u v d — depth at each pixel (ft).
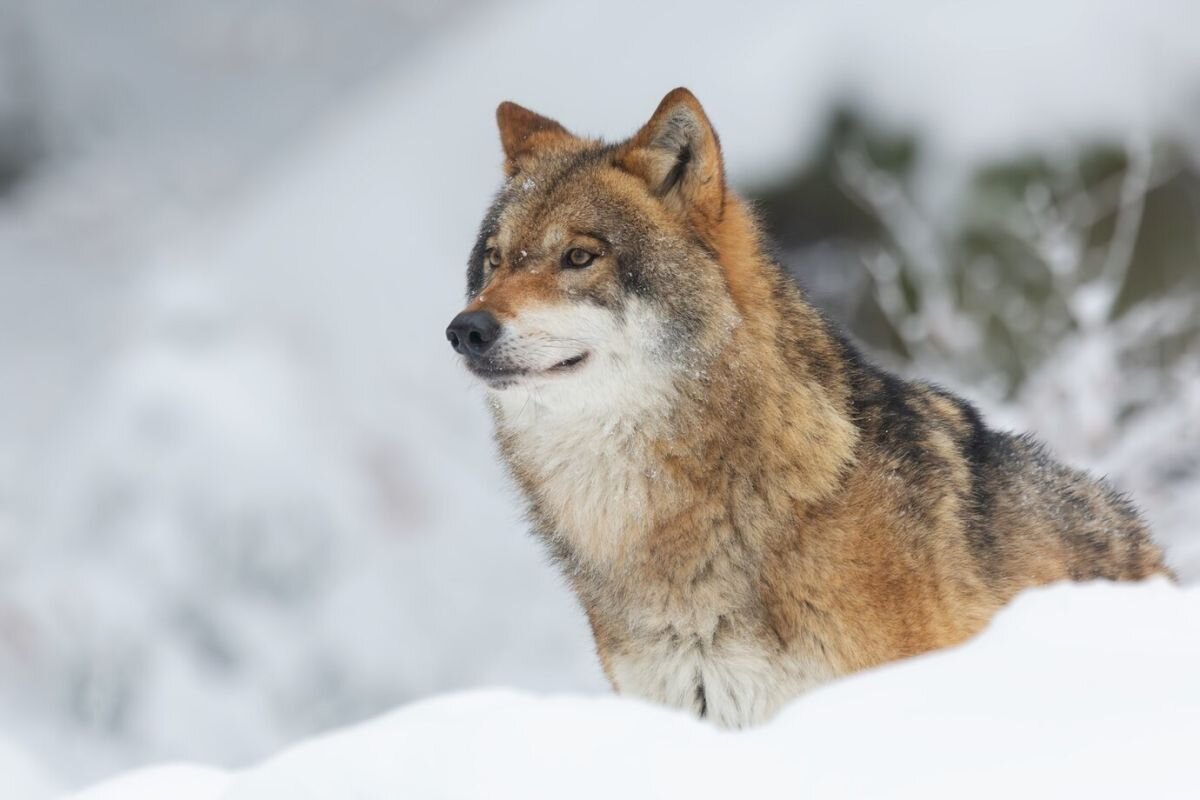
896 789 19.89
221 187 205.05
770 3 108.06
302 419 104.06
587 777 20.94
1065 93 95.55
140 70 235.81
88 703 95.91
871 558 38.04
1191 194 93.97
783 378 39.47
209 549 99.66
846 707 22.16
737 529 38.83
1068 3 98.07
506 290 40.86
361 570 99.35
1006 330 90.79
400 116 119.14
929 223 95.91
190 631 97.96
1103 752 19.74
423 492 102.22
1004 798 19.31
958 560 39.19
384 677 97.04
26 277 183.32
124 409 103.45
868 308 100.63
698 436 39.06
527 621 98.58
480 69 116.67
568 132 47.78
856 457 38.99
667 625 39.81
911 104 98.84
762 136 103.14
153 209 199.72
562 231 41.42
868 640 37.93
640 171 41.63
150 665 96.32
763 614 38.70
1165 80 94.84
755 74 104.37
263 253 114.93
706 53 107.76
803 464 38.47
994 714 21.11
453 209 111.04
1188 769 19.15
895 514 38.55
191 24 246.27
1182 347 80.48
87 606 97.55
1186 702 20.66
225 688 96.63
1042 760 19.83
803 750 21.15
